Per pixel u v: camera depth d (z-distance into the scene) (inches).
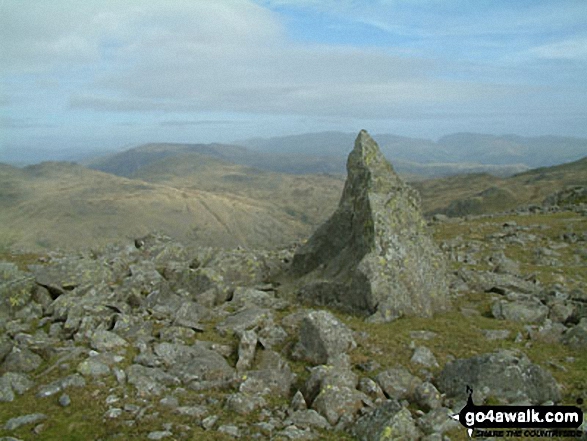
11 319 867.4
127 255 1326.3
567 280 1327.5
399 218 1037.2
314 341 711.1
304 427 501.0
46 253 1519.4
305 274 1189.7
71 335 772.6
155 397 567.8
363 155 1167.6
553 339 810.2
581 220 2164.1
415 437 466.0
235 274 1217.4
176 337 769.6
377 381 607.5
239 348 706.2
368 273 937.5
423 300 967.0
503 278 1218.6
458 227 2288.4
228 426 495.5
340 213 1173.1
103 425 503.2
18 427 505.7
